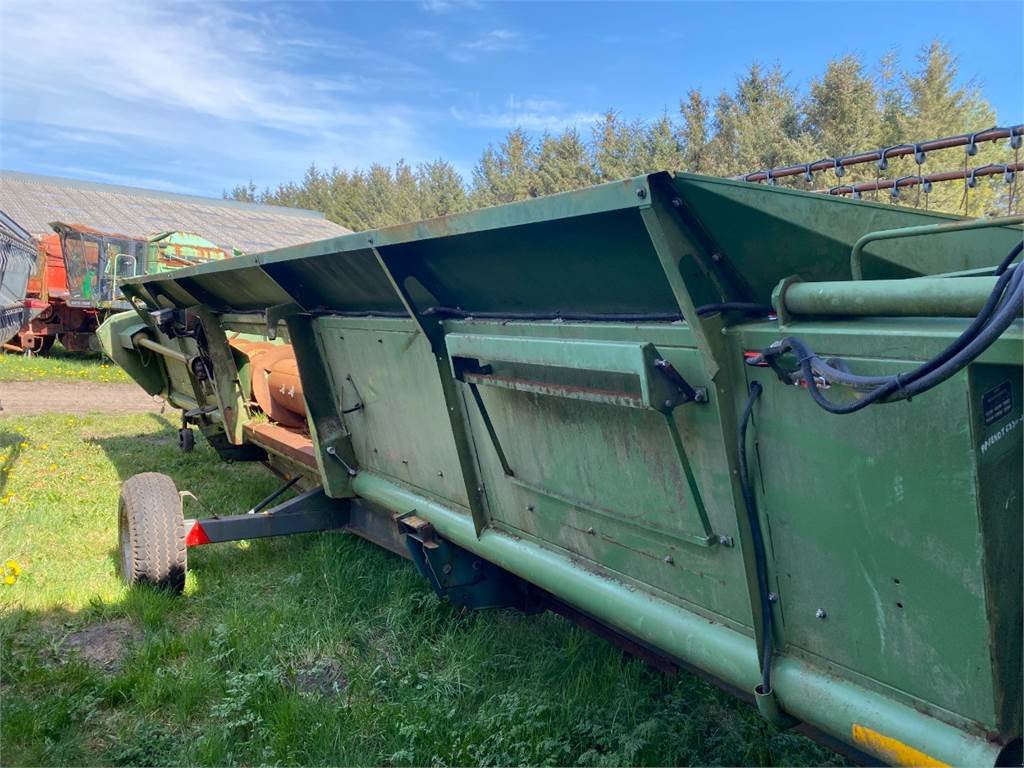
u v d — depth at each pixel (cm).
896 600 185
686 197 188
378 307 368
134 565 439
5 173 3584
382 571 459
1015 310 140
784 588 213
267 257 388
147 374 779
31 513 600
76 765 304
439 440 351
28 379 1520
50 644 396
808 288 187
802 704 208
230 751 310
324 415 443
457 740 308
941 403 165
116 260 1828
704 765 292
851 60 3020
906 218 241
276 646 388
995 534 168
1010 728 176
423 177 6844
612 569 275
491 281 282
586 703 323
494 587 375
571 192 205
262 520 464
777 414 200
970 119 2953
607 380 241
